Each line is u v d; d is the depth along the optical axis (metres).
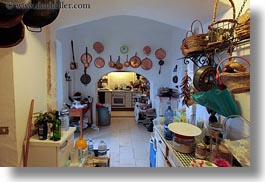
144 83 8.08
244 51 1.49
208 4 1.89
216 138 1.59
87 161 2.16
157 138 2.54
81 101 5.22
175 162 1.69
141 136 4.84
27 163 1.76
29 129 1.83
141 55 5.61
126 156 3.68
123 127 5.63
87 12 2.36
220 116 1.87
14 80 1.66
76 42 5.47
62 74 4.56
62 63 4.57
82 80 5.57
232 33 1.40
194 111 2.53
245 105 1.51
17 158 1.70
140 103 6.59
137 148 4.07
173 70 5.46
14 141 1.68
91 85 5.62
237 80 1.09
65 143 1.90
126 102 8.08
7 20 1.05
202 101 1.66
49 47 2.37
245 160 1.23
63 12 2.26
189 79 2.28
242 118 1.51
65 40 4.78
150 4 2.16
